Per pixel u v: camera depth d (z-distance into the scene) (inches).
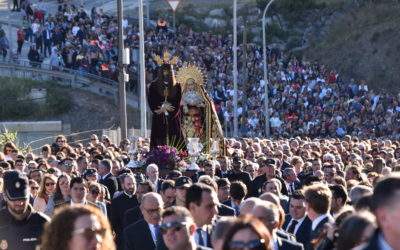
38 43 5595.5
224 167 2336.4
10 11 5935.0
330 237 906.7
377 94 6245.1
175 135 2834.6
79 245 758.5
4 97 5324.8
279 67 6146.7
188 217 929.5
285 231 1269.7
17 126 4591.5
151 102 2847.0
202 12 7637.8
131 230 1282.0
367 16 7608.3
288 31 7637.8
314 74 6181.1
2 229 1146.7
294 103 5797.2
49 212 1572.3
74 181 1475.1
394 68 7106.3
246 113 5482.3
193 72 2888.8
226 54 6082.7
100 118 5290.4
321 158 2632.9
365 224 768.9
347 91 6131.9
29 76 5482.3
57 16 5703.7
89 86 5442.9
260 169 2079.2
